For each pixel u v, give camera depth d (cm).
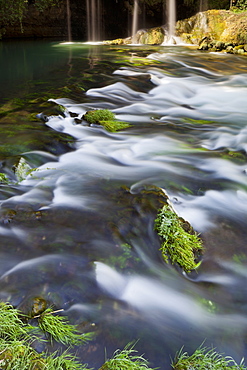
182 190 495
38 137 638
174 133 725
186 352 266
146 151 629
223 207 461
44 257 345
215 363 256
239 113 884
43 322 273
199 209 454
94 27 2495
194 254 371
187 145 662
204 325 292
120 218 410
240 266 362
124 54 1577
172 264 356
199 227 419
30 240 370
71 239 373
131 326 282
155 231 389
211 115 870
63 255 349
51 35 2414
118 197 459
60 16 2377
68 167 552
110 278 326
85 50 1741
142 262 352
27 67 1302
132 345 268
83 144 648
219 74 1235
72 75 1154
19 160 525
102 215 416
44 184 493
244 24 1706
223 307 312
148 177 525
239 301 320
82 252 354
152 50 1694
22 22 2259
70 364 245
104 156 604
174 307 306
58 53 1642
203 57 1502
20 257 345
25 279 315
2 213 408
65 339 265
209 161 587
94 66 1295
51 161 571
